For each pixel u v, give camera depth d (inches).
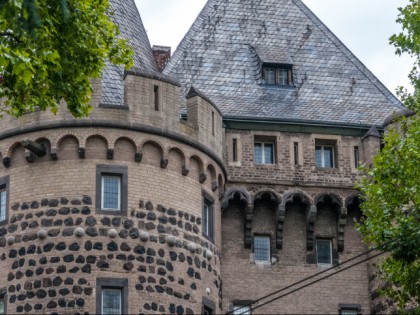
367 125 2017.7
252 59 2110.0
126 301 1721.2
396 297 1793.8
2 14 1565.0
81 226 1745.8
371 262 1963.6
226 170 1937.7
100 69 1707.7
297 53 2137.1
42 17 1620.3
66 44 1659.7
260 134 1988.2
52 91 1663.4
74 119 1780.3
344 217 1973.4
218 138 1902.1
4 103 1717.5
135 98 1809.8
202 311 1781.5
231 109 2005.4
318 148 2016.5
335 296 1950.1
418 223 1760.6
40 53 1621.6
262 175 1966.0
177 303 1754.4
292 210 1979.6
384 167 1792.6
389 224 1780.3
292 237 1966.0
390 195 1790.1
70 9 1648.6
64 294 1716.3
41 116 1790.1
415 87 1935.3
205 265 1811.0
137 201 1772.9
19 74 1569.9
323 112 2038.6
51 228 1748.3
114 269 1732.3
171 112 1829.5
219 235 1892.2
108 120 1784.0
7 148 1803.6
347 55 2151.8
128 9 2053.4
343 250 1973.4
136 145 1790.1
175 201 1801.2
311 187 1975.9
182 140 1825.8
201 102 1877.5
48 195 1765.5
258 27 2162.9
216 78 2074.3
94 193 1761.8
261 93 2059.5
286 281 1943.9
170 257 1768.0
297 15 2193.7
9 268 1752.0
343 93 2090.3
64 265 1727.4
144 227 1763.0
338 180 1985.7
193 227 1809.8
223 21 2161.7
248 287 1929.1
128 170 1781.5
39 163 1784.0
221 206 1932.8
